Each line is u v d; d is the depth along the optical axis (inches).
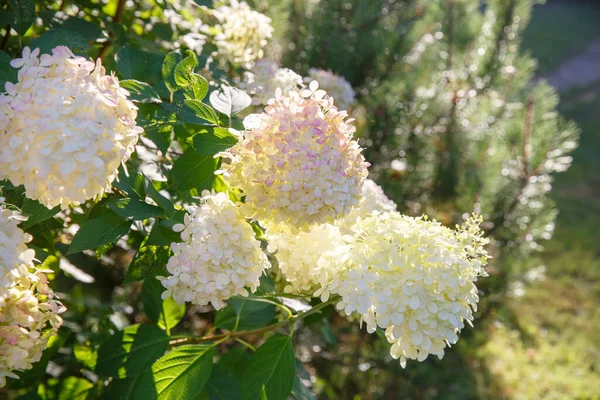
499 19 89.7
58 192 23.1
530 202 81.1
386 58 81.4
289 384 30.0
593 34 323.9
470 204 79.4
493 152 81.7
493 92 90.4
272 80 40.5
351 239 28.5
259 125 27.3
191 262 26.2
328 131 26.7
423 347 26.5
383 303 26.3
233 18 45.7
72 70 24.4
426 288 26.8
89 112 23.3
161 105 33.8
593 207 162.9
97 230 27.4
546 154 77.7
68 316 51.8
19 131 23.1
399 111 78.2
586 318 118.0
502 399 89.8
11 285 24.2
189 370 30.4
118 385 34.4
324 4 83.3
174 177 30.0
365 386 77.5
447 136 85.1
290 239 30.2
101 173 23.2
